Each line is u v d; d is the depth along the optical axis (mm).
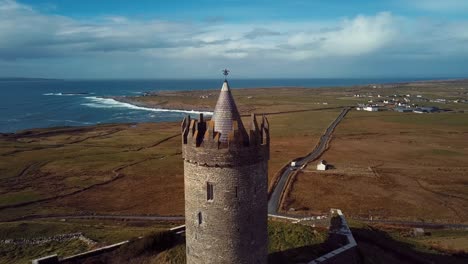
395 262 47969
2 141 162250
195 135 23969
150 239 44156
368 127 190625
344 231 46344
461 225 72438
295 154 134000
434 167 115312
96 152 141125
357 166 117000
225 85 25125
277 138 165000
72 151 142625
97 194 95062
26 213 81375
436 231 68938
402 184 98125
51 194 94438
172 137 172875
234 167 23453
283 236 46312
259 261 25406
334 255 39094
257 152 24109
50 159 129875
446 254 54156
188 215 25375
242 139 23484
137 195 94125
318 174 107250
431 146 146250
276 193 91500
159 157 133250
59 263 41094
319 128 187875
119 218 78438
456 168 113875
